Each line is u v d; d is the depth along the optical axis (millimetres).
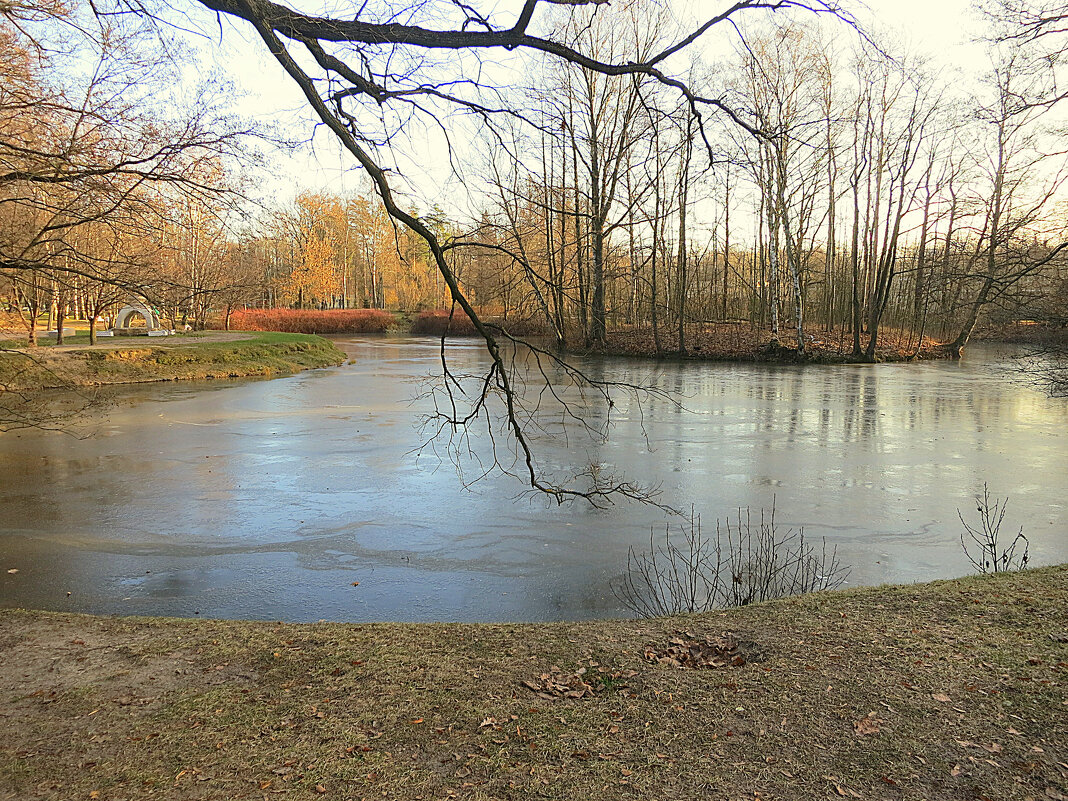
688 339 35969
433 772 3051
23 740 3363
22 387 19500
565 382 23391
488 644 4555
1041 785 2898
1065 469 11406
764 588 6223
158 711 3643
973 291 11031
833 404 18922
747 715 3506
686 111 4062
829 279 42000
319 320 60094
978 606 4926
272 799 2861
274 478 11039
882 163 35188
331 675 4066
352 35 3102
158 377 23859
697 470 11391
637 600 6344
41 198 7418
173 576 7082
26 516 9094
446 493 10133
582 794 2877
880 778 2965
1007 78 8031
